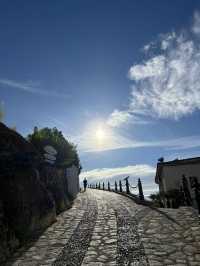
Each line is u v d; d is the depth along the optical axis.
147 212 15.41
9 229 9.93
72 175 26.89
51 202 14.47
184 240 9.59
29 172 13.38
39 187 13.88
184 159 24.23
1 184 11.11
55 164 21.20
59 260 8.50
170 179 24.05
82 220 14.30
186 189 15.94
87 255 8.84
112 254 8.78
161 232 10.81
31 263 8.33
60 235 11.43
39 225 12.39
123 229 11.82
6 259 8.74
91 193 32.75
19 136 14.87
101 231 11.73
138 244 9.58
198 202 12.02
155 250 8.84
